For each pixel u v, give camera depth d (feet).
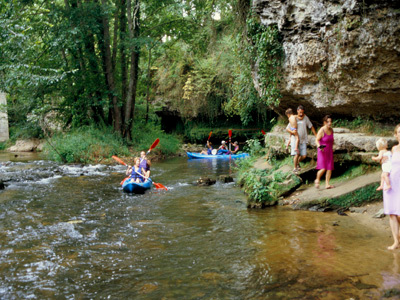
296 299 11.36
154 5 65.26
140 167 34.96
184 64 82.89
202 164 55.42
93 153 59.52
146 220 22.24
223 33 69.00
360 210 21.34
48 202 27.99
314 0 26.22
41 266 14.97
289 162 32.07
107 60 63.67
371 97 25.53
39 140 83.20
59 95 65.00
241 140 88.38
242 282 12.84
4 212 24.71
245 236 18.29
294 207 23.76
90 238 18.69
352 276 12.82
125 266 14.80
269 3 29.91
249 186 29.37
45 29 56.29
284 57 30.89
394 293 11.35
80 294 12.40
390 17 21.59
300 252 15.53
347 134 26.30
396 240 15.30
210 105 81.97
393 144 22.70
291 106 34.50
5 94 82.84
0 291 12.75
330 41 25.75
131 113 68.59
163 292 12.34
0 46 35.29
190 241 17.84
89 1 62.13
